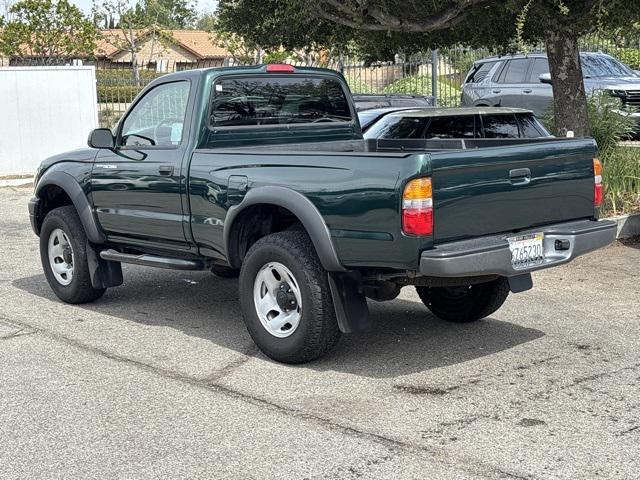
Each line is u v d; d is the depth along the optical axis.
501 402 5.24
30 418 5.09
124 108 20.53
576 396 5.32
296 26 12.47
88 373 5.91
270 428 4.89
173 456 4.54
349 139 7.70
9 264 9.84
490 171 5.58
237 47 34.94
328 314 5.80
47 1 36.75
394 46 12.77
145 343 6.64
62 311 7.68
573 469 4.30
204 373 5.89
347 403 5.27
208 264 6.91
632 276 8.59
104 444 4.70
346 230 5.57
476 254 5.40
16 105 18.53
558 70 11.67
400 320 7.23
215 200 6.42
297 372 5.88
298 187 5.82
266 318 6.11
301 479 4.23
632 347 6.33
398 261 5.38
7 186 17.28
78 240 7.68
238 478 4.26
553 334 6.71
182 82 6.90
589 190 6.26
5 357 6.29
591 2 10.30
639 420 4.92
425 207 5.27
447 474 4.25
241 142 6.95
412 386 5.56
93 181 7.50
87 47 37.34
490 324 7.04
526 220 5.85
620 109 14.09
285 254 5.84
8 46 36.53
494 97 18.61
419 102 16.16
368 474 4.27
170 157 6.81
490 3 10.66
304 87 7.38
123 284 8.75
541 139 6.47
